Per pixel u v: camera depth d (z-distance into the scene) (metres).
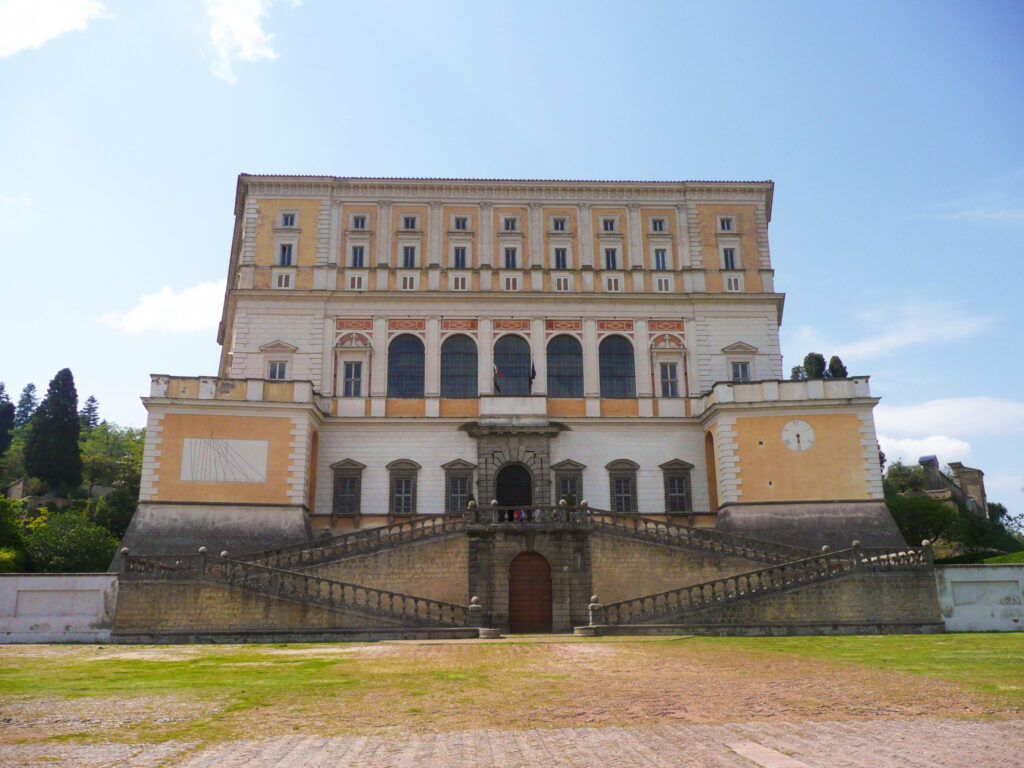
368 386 51.38
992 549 65.62
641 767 11.23
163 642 32.25
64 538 54.06
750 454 47.34
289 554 40.94
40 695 17.73
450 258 54.41
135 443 97.75
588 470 50.47
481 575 40.47
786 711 15.22
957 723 14.03
